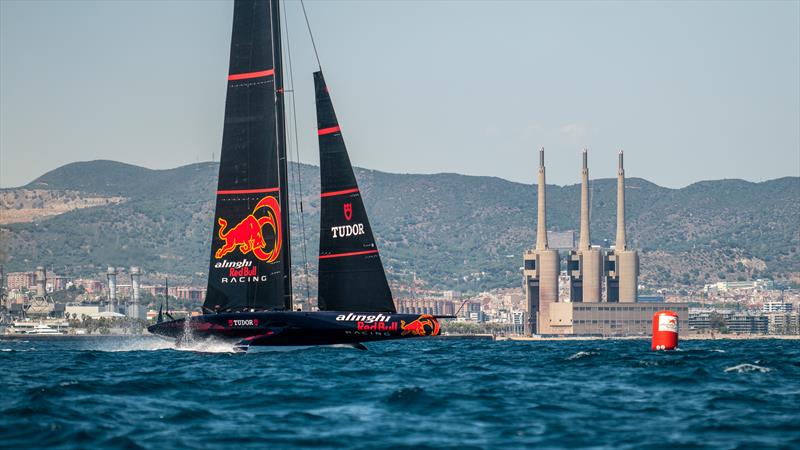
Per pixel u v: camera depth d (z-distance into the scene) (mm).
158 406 103375
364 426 90875
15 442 82938
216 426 90562
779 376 135250
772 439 84250
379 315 178875
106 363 166125
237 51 190375
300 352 183250
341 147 185875
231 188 190125
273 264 188125
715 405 104250
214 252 190125
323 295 184875
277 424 91875
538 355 198625
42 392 111938
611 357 172250
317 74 188000
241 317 184250
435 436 85688
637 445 81875
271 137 189250
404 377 135750
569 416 96750
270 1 190000
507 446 81250
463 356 190000
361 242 183625
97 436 84812
